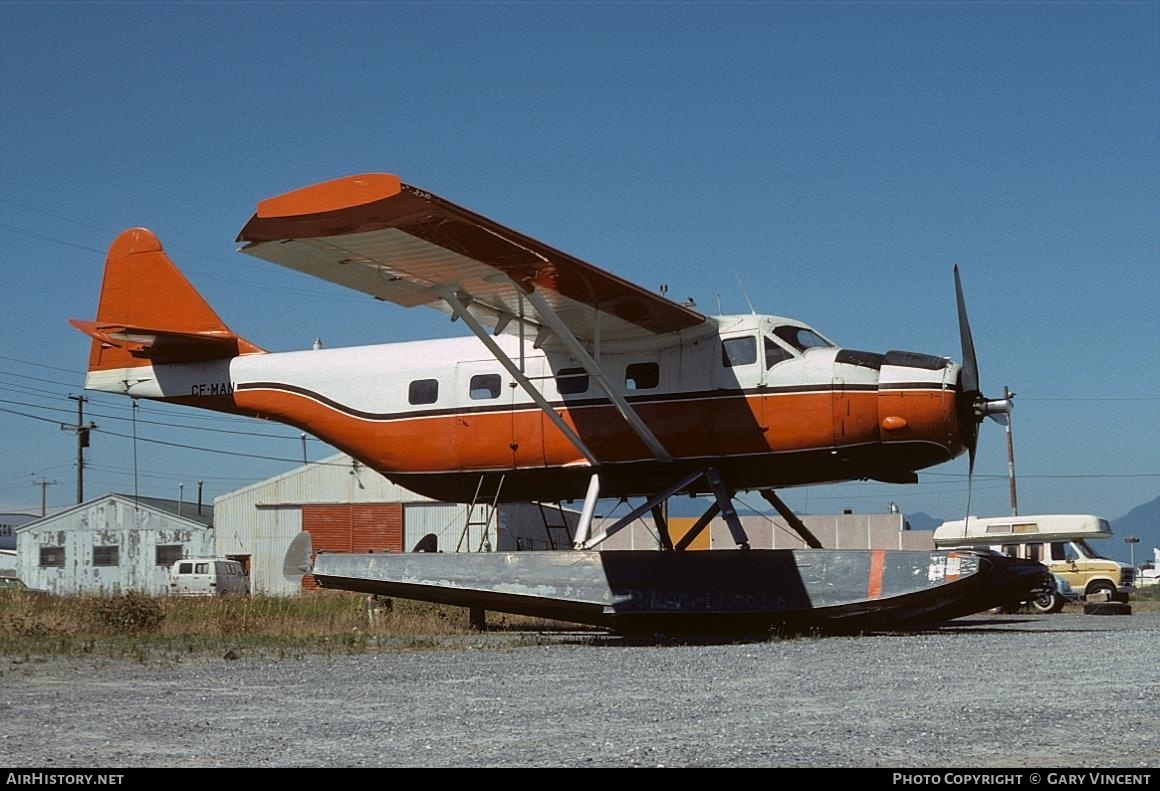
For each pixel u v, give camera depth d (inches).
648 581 562.6
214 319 697.6
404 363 637.9
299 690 327.6
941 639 518.9
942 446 546.3
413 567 598.2
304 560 626.5
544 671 383.2
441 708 285.0
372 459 641.0
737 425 562.6
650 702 293.4
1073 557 1155.9
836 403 549.6
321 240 465.4
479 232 459.5
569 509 1530.5
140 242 719.7
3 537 3147.1
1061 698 291.3
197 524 1573.6
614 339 589.6
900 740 229.0
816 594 547.2
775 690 317.4
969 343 558.3
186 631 574.2
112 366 707.4
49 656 437.4
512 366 552.7
